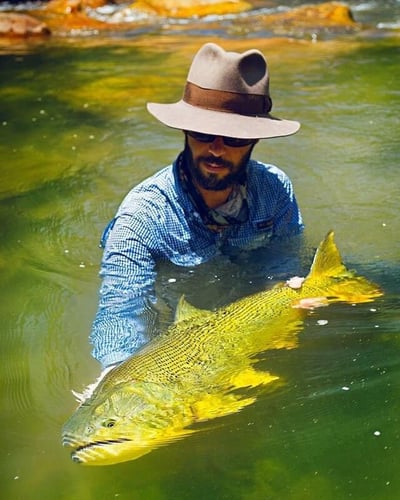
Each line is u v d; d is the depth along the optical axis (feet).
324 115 24.97
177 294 13.10
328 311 12.54
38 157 22.45
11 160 22.29
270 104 13.12
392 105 25.90
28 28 40.40
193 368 10.73
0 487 9.20
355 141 22.50
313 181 19.52
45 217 18.16
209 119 12.32
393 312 12.53
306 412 10.18
